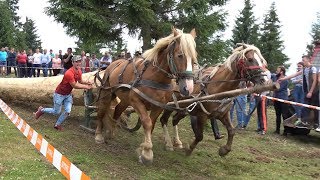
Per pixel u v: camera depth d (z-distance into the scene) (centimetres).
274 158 884
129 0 1521
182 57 577
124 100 698
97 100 779
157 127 1051
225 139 996
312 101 1085
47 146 431
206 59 1700
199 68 753
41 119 920
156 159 741
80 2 1549
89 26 1540
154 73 619
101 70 920
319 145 1080
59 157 384
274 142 1063
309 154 959
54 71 1925
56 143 726
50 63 2109
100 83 828
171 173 656
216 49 1673
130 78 662
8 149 644
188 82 572
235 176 696
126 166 650
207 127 1073
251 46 705
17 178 511
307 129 1125
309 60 1125
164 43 605
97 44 1788
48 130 818
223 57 1700
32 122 878
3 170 539
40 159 610
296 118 1137
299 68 1201
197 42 1656
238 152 890
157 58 617
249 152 910
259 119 1159
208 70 762
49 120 920
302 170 797
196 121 748
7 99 1023
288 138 1138
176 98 696
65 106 827
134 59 681
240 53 696
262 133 1141
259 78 678
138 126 754
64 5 1527
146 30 1661
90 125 873
